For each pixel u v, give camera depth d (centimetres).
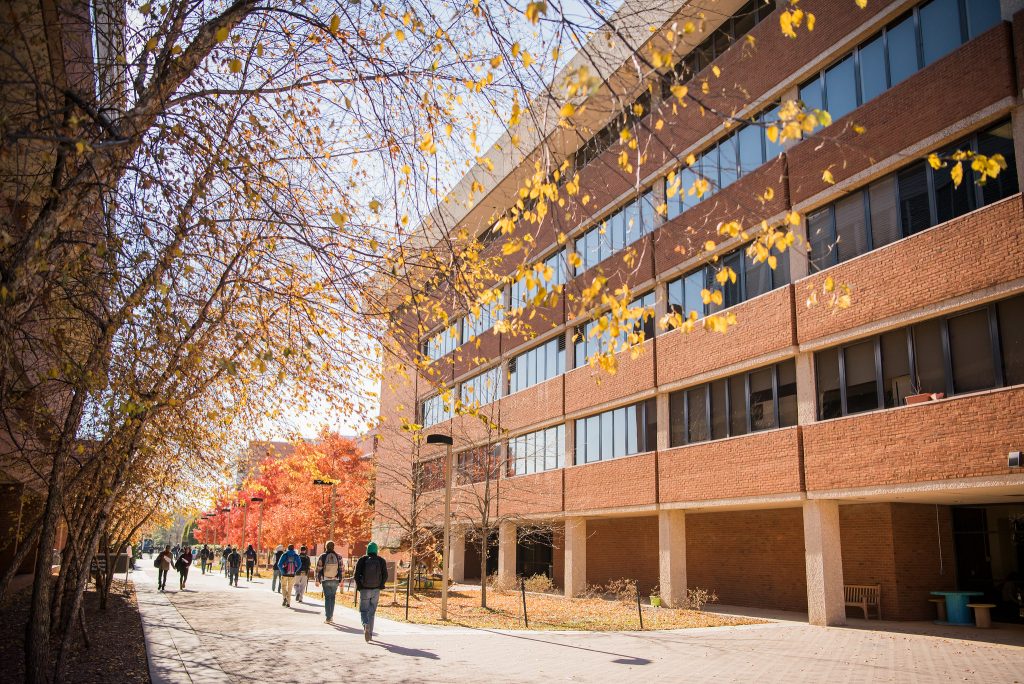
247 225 866
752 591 2184
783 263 1872
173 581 3406
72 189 686
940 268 1458
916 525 1809
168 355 966
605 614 1955
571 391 2766
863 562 1831
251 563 3588
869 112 1644
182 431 1170
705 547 2388
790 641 1402
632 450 2428
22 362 874
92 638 1348
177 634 1426
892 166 1588
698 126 2148
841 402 1688
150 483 1576
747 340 1944
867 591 1802
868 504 1830
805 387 1770
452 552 3738
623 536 2777
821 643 1372
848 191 1708
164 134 714
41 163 704
